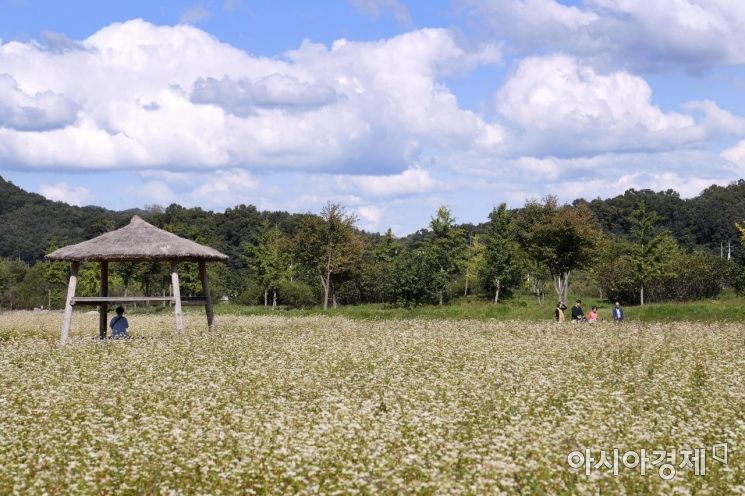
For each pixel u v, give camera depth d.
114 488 9.40
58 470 9.79
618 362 19.41
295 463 9.55
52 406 13.41
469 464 9.79
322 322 38.69
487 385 14.99
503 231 65.25
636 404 13.55
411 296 59.31
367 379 16.23
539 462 9.70
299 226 63.50
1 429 11.74
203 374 16.86
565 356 20.28
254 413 12.43
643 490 8.96
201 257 29.12
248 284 78.94
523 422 11.77
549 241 53.88
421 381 15.77
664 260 57.97
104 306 31.38
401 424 11.64
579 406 12.88
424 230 131.12
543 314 45.03
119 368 18.12
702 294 57.91
